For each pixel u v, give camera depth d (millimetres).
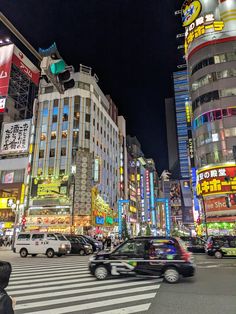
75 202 43625
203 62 41938
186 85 151000
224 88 38812
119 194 65562
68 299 6668
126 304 6164
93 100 54156
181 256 9117
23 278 10031
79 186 44562
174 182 123062
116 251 9812
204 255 23250
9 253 24016
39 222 44031
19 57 25188
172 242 9453
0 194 49469
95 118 54344
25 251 20172
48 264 14992
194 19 45469
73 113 51125
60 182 45688
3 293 2072
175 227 103812
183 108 147375
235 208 33562
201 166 37844
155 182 113875
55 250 19688
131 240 9867
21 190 47969
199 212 42188
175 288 8055
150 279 9672
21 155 51188
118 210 57562
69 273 11352
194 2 46531
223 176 34656
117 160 67812
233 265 14609
